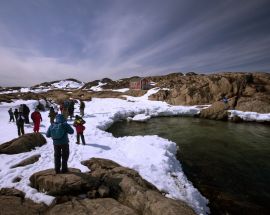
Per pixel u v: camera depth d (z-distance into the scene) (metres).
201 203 4.85
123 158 6.60
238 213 4.75
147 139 9.41
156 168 5.88
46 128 11.84
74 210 3.82
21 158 6.38
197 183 6.21
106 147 7.90
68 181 4.45
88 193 4.38
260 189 5.92
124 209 3.80
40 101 22.55
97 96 39.47
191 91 26.47
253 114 18.08
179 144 10.52
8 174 5.25
